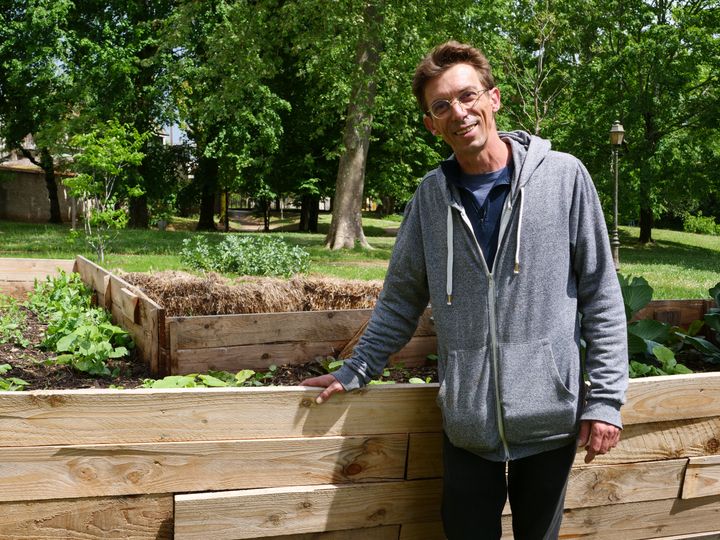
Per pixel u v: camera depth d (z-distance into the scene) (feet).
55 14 69.62
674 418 8.09
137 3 77.51
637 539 8.33
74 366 11.92
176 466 6.66
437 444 7.55
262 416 6.83
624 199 82.69
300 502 7.00
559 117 82.07
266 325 11.93
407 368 12.55
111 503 6.57
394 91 54.80
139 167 85.15
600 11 76.48
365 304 15.60
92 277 18.11
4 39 73.97
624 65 78.95
